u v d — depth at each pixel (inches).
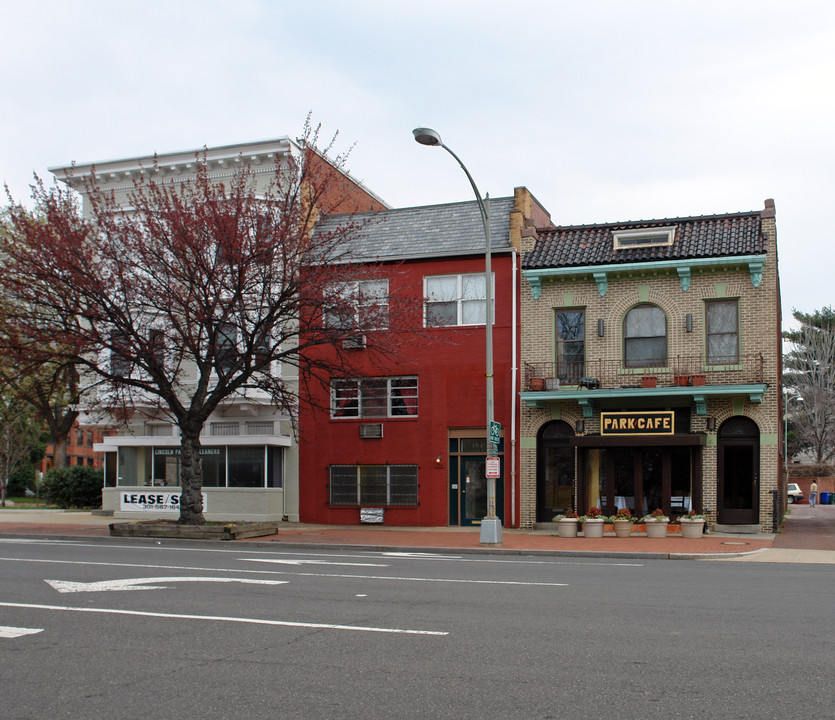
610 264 994.1
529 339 1034.7
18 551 689.0
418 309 1067.9
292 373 1117.7
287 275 916.6
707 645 312.5
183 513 888.9
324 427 1107.9
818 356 2411.4
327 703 238.4
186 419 892.6
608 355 1003.3
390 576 524.7
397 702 239.5
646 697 244.2
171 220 864.9
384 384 1096.2
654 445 951.6
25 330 863.7
